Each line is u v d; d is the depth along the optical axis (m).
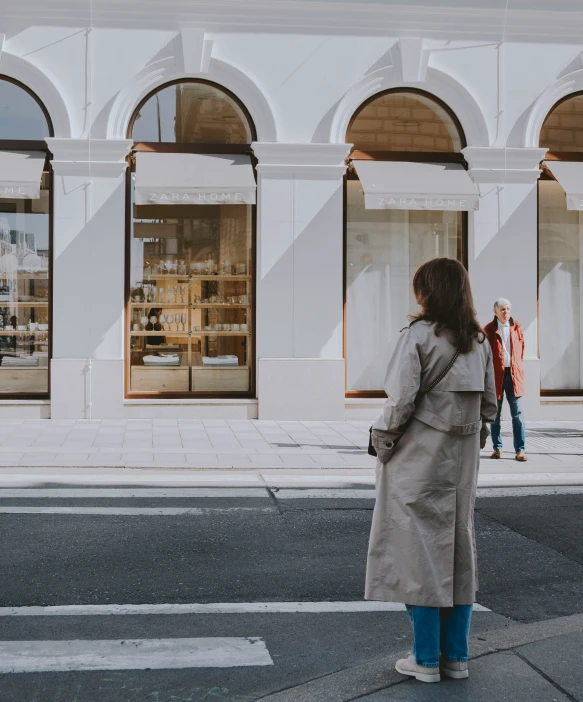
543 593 5.33
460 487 3.78
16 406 12.67
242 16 12.79
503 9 13.11
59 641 4.42
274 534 6.63
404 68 13.04
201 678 3.97
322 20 12.91
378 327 13.55
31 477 8.62
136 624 4.69
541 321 13.91
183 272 13.12
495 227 13.32
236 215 13.21
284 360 12.95
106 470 9.09
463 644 3.81
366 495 8.06
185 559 5.93
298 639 4.49
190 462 9.40
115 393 12.73
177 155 12.84
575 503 7.87
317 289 13.02
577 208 13.02
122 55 12.70
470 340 3.79
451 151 13.50
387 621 4.78
